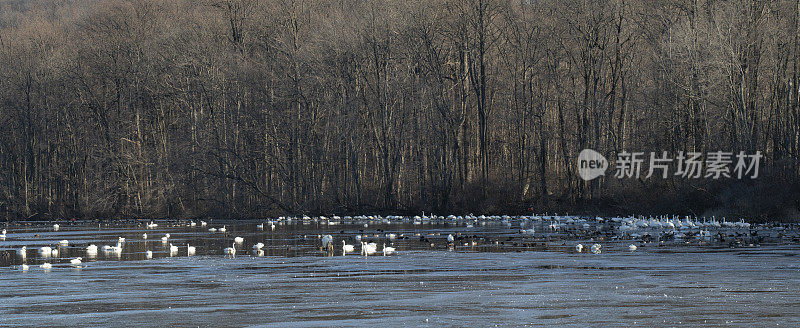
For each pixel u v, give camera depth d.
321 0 101.00
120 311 26.00
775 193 66.38
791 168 67.44
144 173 96.56
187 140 96.38
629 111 89.38
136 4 97.88
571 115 90.31
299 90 87.44
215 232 65.38
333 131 89.56
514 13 86.31
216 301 27.66
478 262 38.50
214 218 92.50
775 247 44.38
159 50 93.81
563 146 84.62
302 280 32.66
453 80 87.75
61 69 100.44
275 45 92.31
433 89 86.25
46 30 110.50
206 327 23.52
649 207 74.56
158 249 48.12
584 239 52.31
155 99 98.19
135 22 96.38
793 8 72.88
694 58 70.38
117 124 96.69
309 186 90.00
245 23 96.25
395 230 63.91
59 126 105.00
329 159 89.81
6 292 30.03
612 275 33.22
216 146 91.00
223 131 92.94
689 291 28.70
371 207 87.25
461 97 86.81
